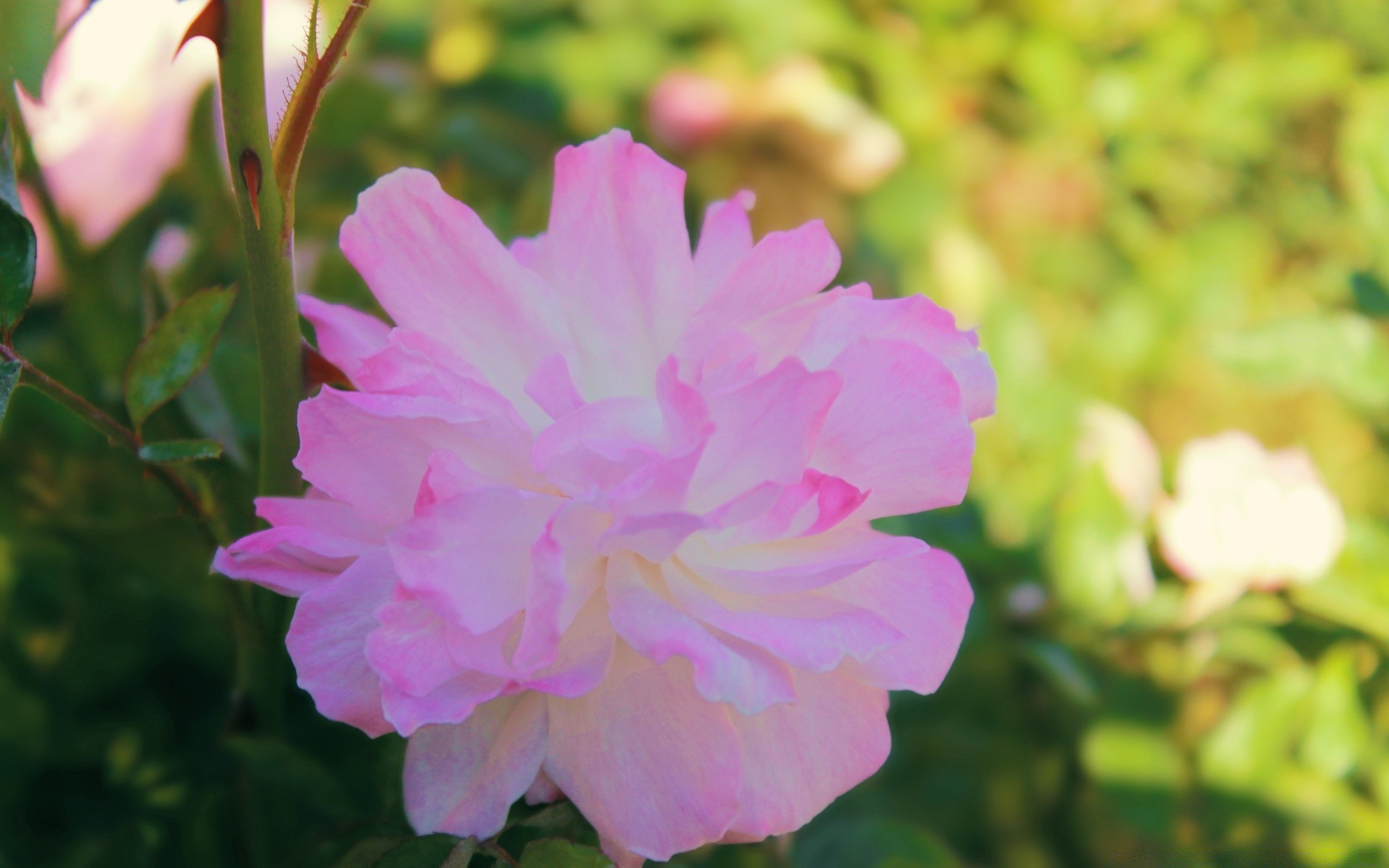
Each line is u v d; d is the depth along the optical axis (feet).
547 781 0.93
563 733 0.92
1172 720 1.30
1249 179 2.10
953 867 1.18
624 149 0.96
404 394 0.90
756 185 1.99
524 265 1.01
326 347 0.95
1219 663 1.32
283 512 0.92
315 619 0.90
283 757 0.99
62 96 1.11
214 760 1.15
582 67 2.10
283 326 0.92
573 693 0.89
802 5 2.12
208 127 1.12
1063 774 1.34
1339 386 1.35
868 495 0.94
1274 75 1.98
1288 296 2.07
